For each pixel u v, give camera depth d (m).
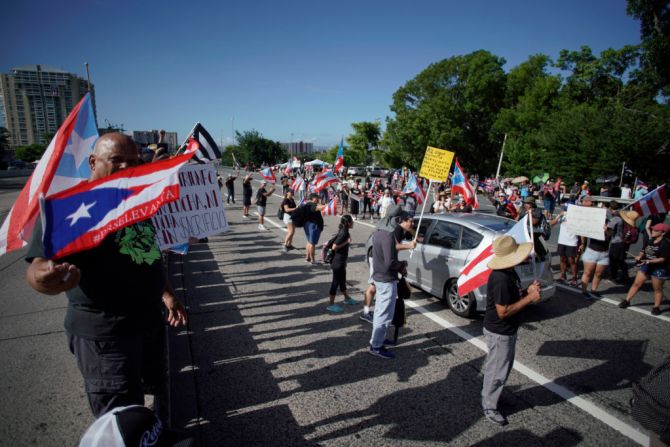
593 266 6.99
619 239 7.88
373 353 4.72
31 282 1.58
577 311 6.30
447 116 45.06
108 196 1.78
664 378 2.01
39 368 4.32
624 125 24.86
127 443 1.13
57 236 1.64
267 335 5.29
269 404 3.75
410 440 3.29
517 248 3.38
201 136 5.57
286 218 10.45
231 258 9.74
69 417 3.48
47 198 1.63
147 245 2.15
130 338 2.07
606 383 4.21
